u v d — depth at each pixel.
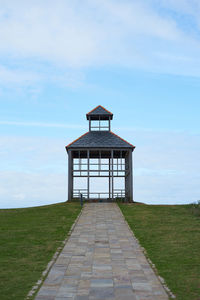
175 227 22.22
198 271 13.59
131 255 16.05
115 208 30.70
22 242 18.20
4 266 14.14
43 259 15.24
